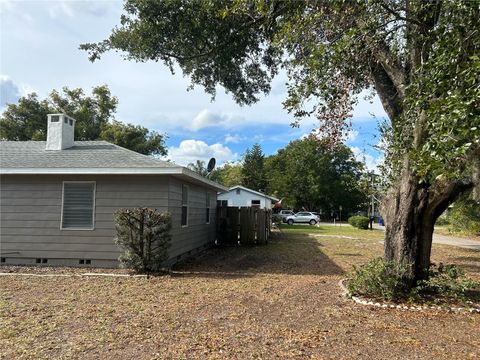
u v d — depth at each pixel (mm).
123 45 9375
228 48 9539
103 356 4113
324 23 5328
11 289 7324
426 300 6504
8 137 31516
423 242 6902
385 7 4816
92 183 10219
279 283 8164
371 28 5000
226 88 11570
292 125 6414
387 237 7117
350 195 51219
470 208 19172
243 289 7500
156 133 35094
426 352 4379
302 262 11602
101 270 9555
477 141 3055
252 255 13281
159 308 6027
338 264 11219
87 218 10195
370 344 4594
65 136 11867
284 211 40844
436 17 5023
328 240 19516
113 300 6523
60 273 9070
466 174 5555
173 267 10406
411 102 4586
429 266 7016
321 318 5602
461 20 3934
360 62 5922
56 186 10273
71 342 4512
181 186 11562
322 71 5555
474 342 4734
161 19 8797
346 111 6242
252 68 10922
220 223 17453
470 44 3920
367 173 7879
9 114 31625
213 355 4168
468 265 11891
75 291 7199
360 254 13680
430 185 6633
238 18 8500
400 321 5543
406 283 6754
